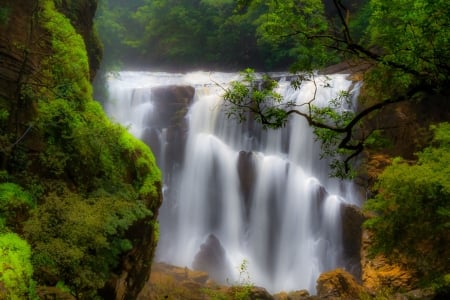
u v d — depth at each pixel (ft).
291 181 78.23
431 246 41.65
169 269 59.00
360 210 68.44
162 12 140.87
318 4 23.38
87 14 45.85
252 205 78.79
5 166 24.84
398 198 37.42
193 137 84.07
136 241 30.83
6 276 17.75
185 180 81.82
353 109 74.49
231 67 130.93
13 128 25.93
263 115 23.59
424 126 67.56
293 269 73.77
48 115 28.58
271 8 23.72
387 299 48.14
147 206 32.99
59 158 27.84
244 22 119.85
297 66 24.06
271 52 120.47
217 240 75.72
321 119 24.71
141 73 111.86
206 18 133.28
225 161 81.25
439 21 19.25
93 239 22.68
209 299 48.16
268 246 76.38
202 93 89.10
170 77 109.50
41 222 21.75
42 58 31.01
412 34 20.03
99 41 51.93
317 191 75.10
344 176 26.40
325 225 73.05
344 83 81.00
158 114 86.07
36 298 19.13
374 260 59.16
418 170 36.37
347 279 56.39
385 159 70.13
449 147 38.78
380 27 22.29
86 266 22.99
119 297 29.09
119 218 27.40
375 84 25.85
